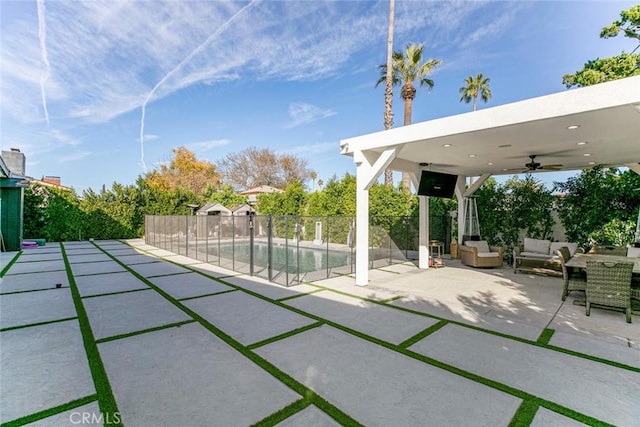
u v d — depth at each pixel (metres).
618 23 9.37
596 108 3.67
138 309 4.96
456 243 10.99
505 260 10.59
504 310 4.94
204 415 2.28
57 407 2.36
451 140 5.58
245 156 34.19
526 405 2.41
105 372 2.92
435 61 16.22
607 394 2.56
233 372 2.93
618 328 4.14
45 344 3.57
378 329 4.08
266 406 2.39
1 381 2.74
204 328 4.12
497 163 8.38
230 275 7.93
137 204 18.94
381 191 13.08
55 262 9.70
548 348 3.49
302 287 6.56
